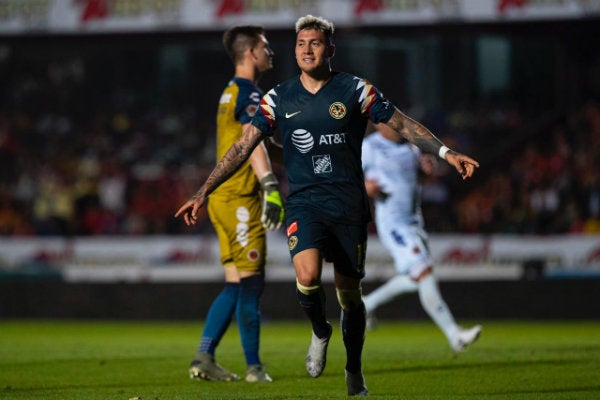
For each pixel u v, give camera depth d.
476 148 84.81
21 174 82.06
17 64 95.12
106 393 22.81
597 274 60.31
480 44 93.00
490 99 91.62
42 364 30.88
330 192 19.94
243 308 25.41
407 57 95.00
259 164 23.86
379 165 35.72
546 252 61.16
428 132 19.34
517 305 60.53
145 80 95.69
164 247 65.25
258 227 25.48
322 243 19.94
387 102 19.73
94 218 74.44
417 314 61.16
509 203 71.19
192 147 88.25
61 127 90.38
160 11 66.00
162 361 31.86
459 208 70.94
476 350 35.12
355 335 20.80
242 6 65.06
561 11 62.81
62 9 67.38
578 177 72.75
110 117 91.88
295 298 61.88
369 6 64.19
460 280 61.06
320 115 19.77
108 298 64.44
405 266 35.19
